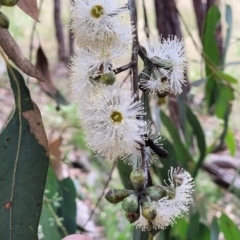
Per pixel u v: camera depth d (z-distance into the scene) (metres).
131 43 0.15
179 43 0.16
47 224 0.27
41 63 0.34
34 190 0.18
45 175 0.18
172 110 0.38
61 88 0.62
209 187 0.53
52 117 0.64
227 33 0.33
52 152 0.36
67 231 0.30
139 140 0.14
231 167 0.48
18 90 0.18
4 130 0.18
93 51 0.15
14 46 0.17
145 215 0.13
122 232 0.48
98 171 0.55
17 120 0.18
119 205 0.50
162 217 0.13
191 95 0.36
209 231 0.30
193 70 0.73
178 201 0.14
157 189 0.13
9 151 0.18
